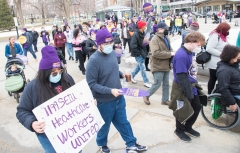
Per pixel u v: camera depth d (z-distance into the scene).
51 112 2.12
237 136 3.63
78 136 2.32
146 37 5.70
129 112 4.61
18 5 39.34
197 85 3.35
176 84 3.25
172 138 3.61
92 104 2.51
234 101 3.48
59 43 10.04
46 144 2.22
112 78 2.81
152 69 4.63
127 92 2.92
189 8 72.50
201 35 3.04
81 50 7.75
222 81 3.50
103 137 3.08
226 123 3.85
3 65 10.31
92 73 2.70
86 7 56.97
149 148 3.37
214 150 3.28
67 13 43.34
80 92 2.39
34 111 2.01
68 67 9.17
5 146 3.66
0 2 40.50
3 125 4.39
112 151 3.34
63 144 2.19
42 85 2.09
